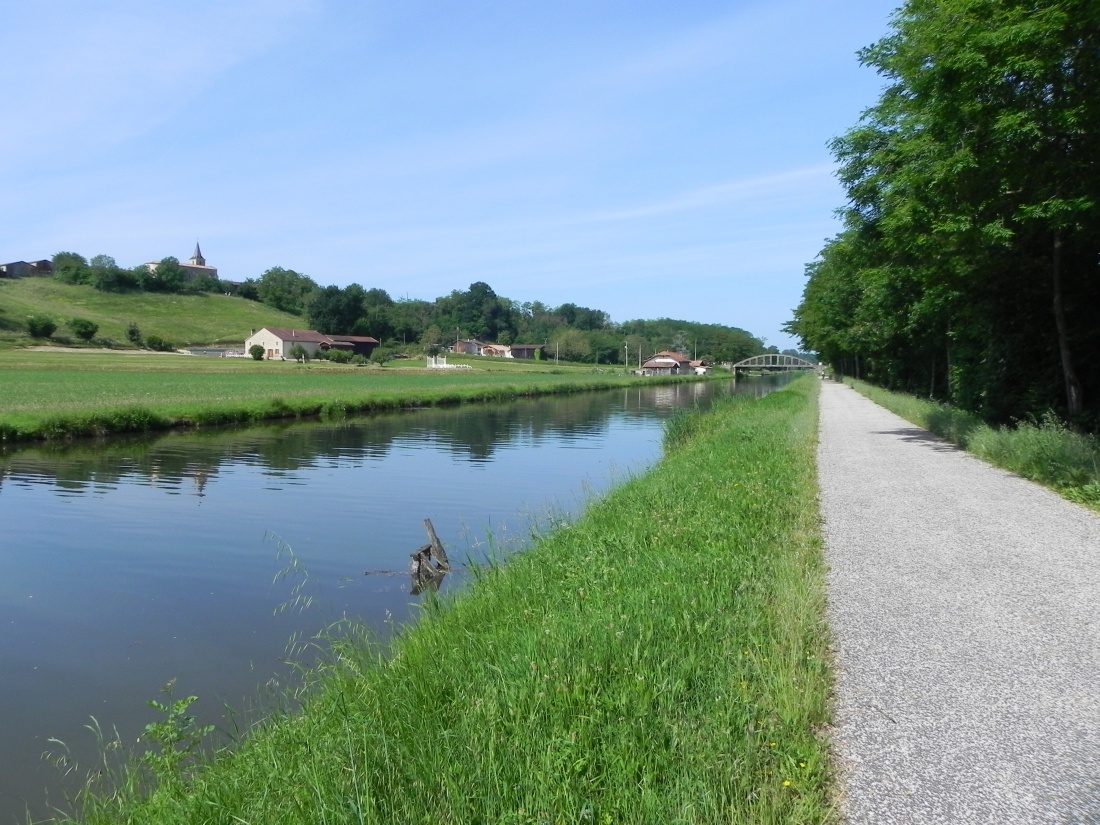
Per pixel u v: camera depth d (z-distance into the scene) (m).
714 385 93.19
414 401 46.16
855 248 24.67
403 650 6.29
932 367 34.12
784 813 3.41
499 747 4.00
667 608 5.90
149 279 149.38
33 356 72.44
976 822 3.38
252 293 168.00
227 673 7.62
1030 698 4.55
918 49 16.28
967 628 5.69
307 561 11.79
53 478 19.44
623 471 18.75
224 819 4.02
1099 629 5.63
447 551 12.20
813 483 11.92
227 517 14.95
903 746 4.03
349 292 141.50
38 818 5.27
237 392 43.06
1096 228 13.70
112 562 11.72
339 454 24.61
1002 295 16.83
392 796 3.75
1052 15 12.04
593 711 4.29
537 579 7.41
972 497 10.88
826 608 6.15
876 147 20.42
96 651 8.16
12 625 8.96
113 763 5.98
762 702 4.32
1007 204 14.61
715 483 11.41
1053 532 8.67
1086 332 15.70
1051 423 14.02
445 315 172.62
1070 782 3.68
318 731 4.84
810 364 168.12
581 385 71.81
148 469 21.05
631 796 3.52
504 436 30.77
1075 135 13.30
